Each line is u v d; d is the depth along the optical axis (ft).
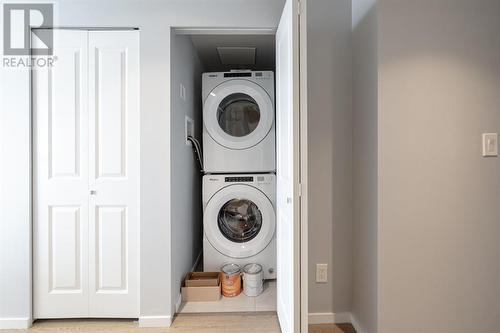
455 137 4.89
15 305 5.75
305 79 4.44
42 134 5.87
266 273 7.68
